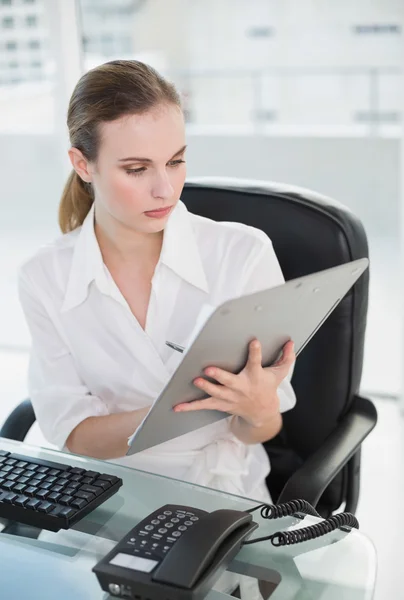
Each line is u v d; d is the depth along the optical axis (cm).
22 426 148
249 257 139
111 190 124
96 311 140
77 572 96
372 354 320
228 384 107
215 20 605
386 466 248
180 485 114
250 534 102
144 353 139
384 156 574
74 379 143
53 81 274
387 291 379
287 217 144
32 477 111
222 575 94
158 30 426
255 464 147
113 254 139
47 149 504
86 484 110
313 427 150
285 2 638
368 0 613
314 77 658
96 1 283
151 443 113
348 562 98
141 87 119
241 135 600
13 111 297
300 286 100
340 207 144
